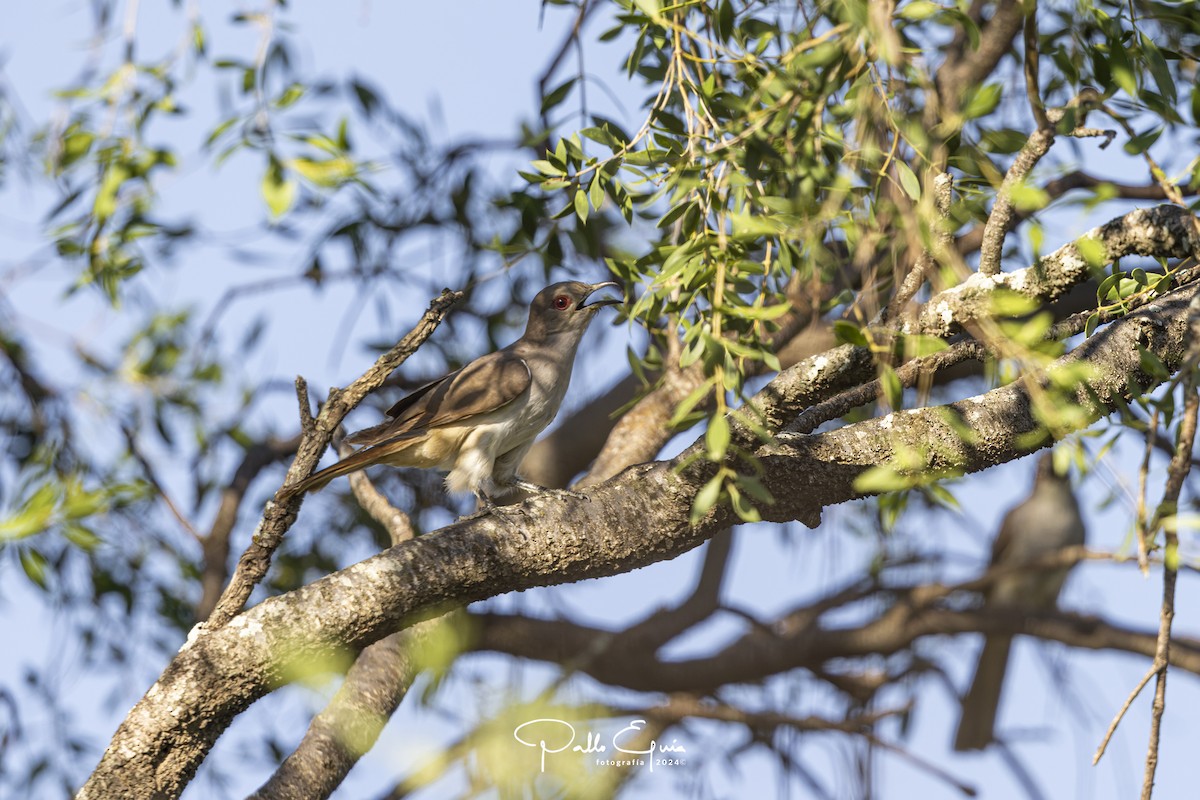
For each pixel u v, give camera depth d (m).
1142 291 6.86
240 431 14.94
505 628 14.82
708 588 16.94
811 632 16.69
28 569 11.75
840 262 7.45
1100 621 17.78
